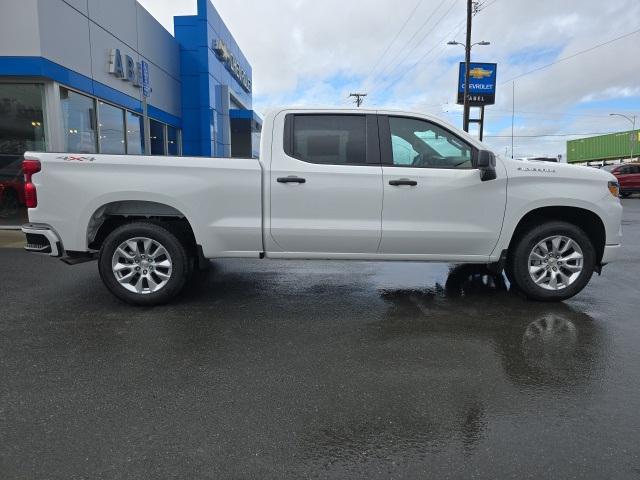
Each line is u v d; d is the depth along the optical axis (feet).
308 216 16.85
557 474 8.37
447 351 13.62
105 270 16.94
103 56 42.34
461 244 17.29
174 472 8.31
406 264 24.93
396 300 18.49
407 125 17.26
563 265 17.83
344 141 17.08
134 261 17.13
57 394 10.89
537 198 17.11
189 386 11.35
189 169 16.57
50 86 35.04
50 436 9.27
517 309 17.43
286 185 16.71
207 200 16.63
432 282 21.25
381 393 11.17
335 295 19.12
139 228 16.85
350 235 16.94
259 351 13.47
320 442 9.25
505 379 11.92
